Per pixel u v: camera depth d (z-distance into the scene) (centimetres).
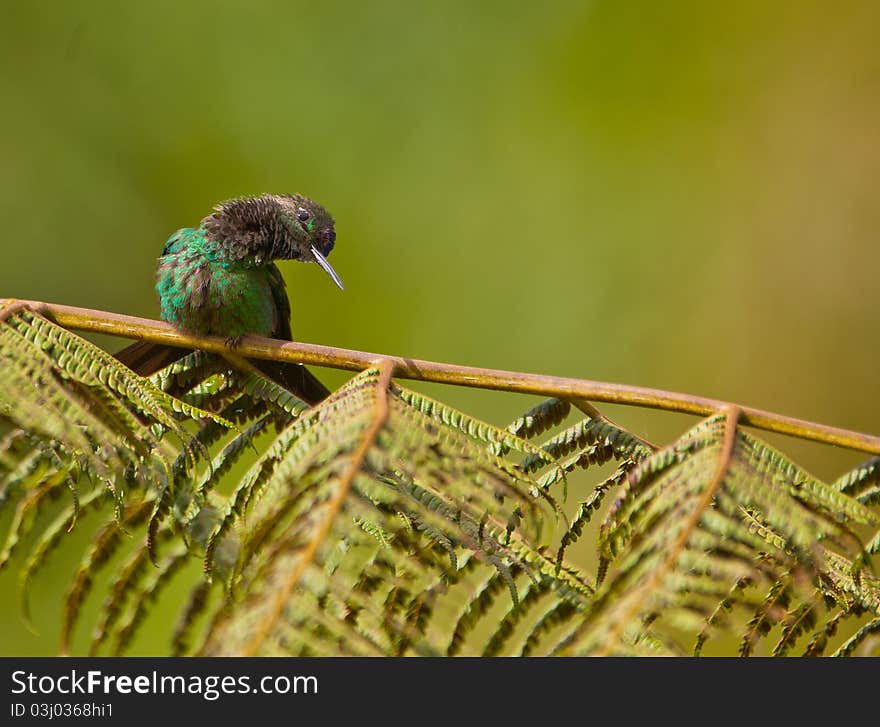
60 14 1393
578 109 1430
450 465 422
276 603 352
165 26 1395
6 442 503
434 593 467
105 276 1336
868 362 1354
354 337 1326
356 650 348
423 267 1365
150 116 1380
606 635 350
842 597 468
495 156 1411
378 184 1379
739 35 1448
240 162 1359
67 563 993
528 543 489
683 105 1436
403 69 1423
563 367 1358
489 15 1457
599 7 1444
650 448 480
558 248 1392
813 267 1395
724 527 389
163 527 523
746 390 1380
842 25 1438
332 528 377
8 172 1335
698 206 1415
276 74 1392
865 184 1393
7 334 466
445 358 1340
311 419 443
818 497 427
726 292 1397
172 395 546
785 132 1434
